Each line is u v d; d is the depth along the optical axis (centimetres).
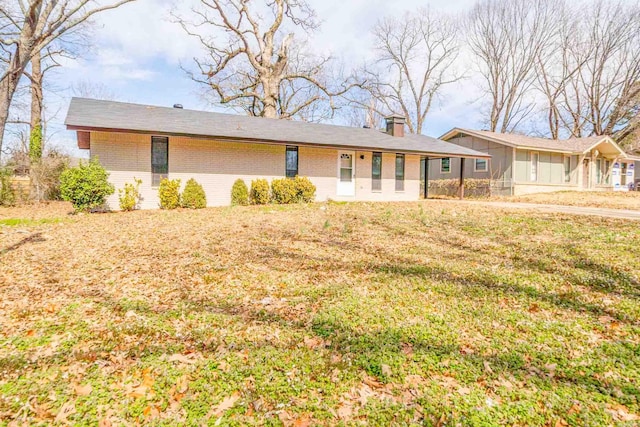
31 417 219
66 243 690
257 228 852
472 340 317
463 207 1298
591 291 433
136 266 543
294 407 230
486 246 668
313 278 490
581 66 3058
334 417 223
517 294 423
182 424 215
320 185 1577
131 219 980
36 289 448
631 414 223
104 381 255
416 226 877
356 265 548
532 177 2066
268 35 2600
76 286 459
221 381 256
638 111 2830
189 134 1177
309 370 270
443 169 2342
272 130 1496
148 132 1114
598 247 634
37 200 1531
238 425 215
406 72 3384
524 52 3159
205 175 1330
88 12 1420
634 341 314
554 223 895
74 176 1060
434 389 248
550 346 306
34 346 306
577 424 214
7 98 1339
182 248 652
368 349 299
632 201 1538
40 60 1728
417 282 466
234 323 352
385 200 1722
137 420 218
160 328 340
